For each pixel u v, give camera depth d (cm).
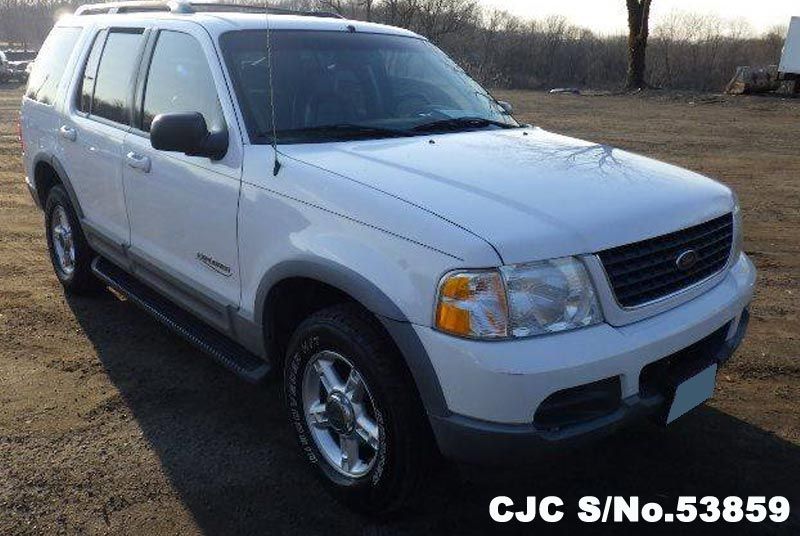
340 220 281
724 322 301
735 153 1291
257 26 387
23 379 412
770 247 693
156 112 397
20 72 2770
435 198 269
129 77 429
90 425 366
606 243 258
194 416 376
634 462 341
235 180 331
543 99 2580
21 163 1102
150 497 311
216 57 361
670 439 359
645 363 263
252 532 292
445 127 384
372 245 269
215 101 356
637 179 307
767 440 359
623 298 264
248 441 354
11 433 356
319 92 371
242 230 328
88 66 484
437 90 421
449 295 245
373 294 263
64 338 466
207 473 329
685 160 1211
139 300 431
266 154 324
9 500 307
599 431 257
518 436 243
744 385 414
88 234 482
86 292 533
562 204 271
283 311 326
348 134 357
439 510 307
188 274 377
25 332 474
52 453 341
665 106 2288
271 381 343
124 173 416
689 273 291
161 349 452
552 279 248
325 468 310
